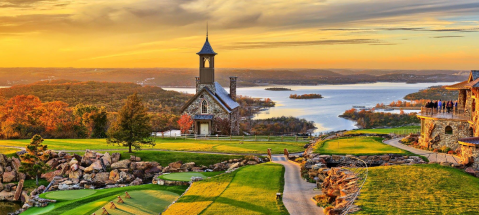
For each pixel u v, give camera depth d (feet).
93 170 178.60
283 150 201.16
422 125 169.48
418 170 113.39
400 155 146.92
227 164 182.39
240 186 124.57
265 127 424.87
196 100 287.28
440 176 106.73
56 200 144.36
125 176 177.17
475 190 96.22
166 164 187.83
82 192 157.07
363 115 498.28
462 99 171.63
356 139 193.26
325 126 442.09
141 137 199.72
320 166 133.49
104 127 308.81
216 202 108.47
